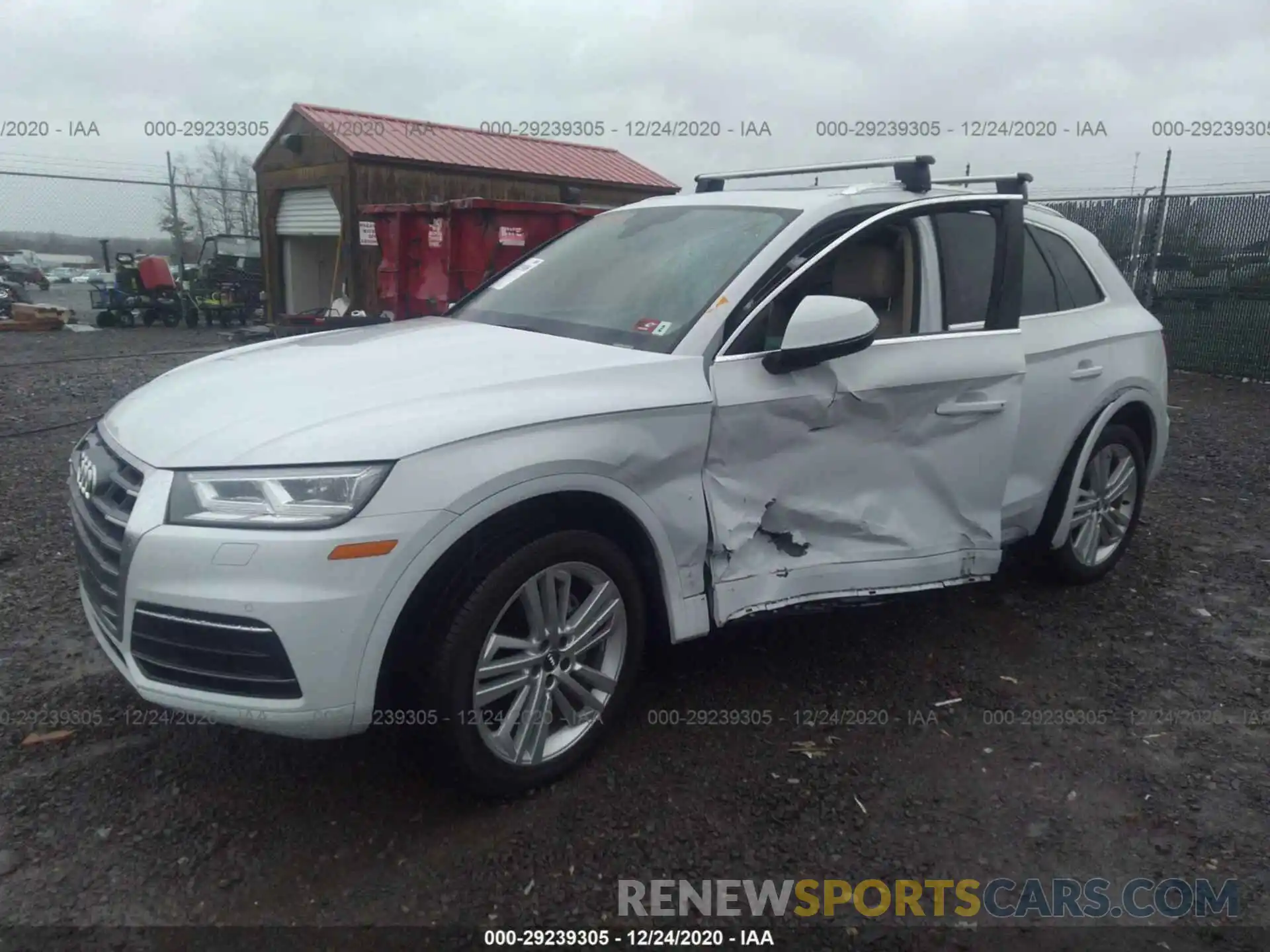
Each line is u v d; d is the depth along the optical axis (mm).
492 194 16609
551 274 4203
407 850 2846
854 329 3316
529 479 2846
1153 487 6945
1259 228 12383
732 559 3418
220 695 2658
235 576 2564
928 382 3688
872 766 3348
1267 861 2920
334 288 16203
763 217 3836
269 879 2717
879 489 3730
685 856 2871
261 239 17984
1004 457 3998
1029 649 4258
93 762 3230
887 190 3943
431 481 2695
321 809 3014
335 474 2621
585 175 18047
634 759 3322
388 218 11523
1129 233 13711
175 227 18766
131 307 18953
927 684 3918
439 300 10891
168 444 2820
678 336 3379
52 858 2770
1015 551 4797
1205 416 9789
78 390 10047
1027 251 4477
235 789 3107
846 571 3656
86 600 3199
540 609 3006
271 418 2812
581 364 3188
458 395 2914
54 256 31125
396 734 3084
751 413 3332
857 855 2908
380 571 2625
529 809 3047
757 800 3131
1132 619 4605
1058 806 3168
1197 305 12898
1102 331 4656
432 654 2791
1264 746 3551
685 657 4062
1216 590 4992
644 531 3189
